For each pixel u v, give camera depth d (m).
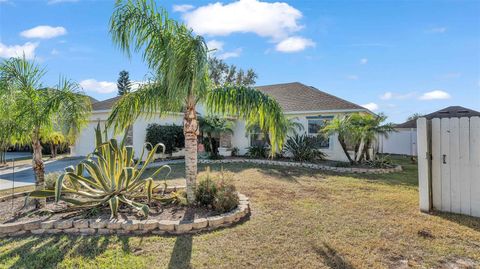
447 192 5.46
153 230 4.55
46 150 20.59
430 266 3.44
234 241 4.20
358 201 6.42
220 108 6.21
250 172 10.89
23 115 5.90
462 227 4.64
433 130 5.62
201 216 5.09
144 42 5.49
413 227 4.66
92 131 17.11
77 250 3.93
